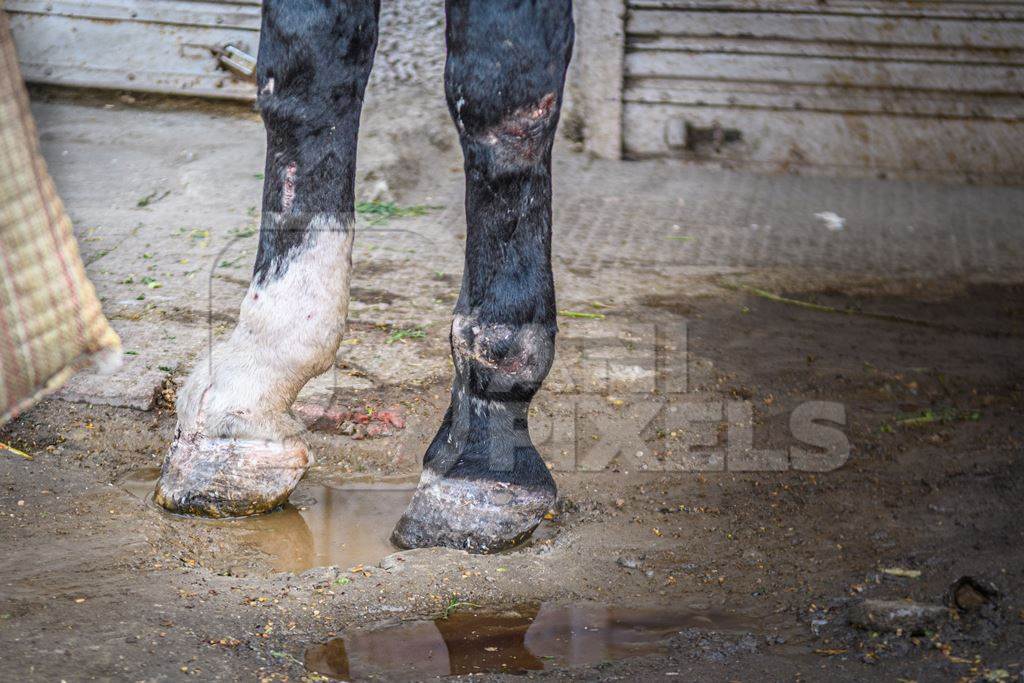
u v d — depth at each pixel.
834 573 3.96
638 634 3.58
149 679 3.02
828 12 9.65
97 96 10.41
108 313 6.08
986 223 8.77
